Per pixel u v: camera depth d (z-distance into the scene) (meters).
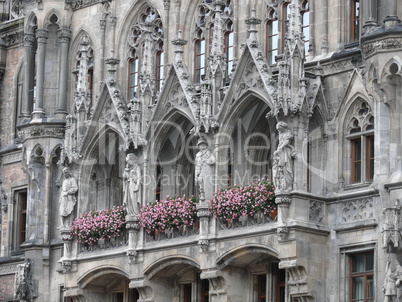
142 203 67.50
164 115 67.62
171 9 70.81
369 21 59.12
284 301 63.34
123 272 67.75
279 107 61.12
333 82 62.38
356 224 60.03
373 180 59.38
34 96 76.44
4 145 79.69
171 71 67.50
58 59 75.25
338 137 61.78
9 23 80.50
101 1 74.19
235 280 63.78
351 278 60.47
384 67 57.94
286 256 60.19
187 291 67.69
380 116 58.59
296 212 60.22
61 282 72.94
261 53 63.47
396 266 56.81
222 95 65.12
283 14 65.94
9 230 77.69
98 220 68.81
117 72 73.06
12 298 76.50
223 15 68.75
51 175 74.12
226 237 62.78
